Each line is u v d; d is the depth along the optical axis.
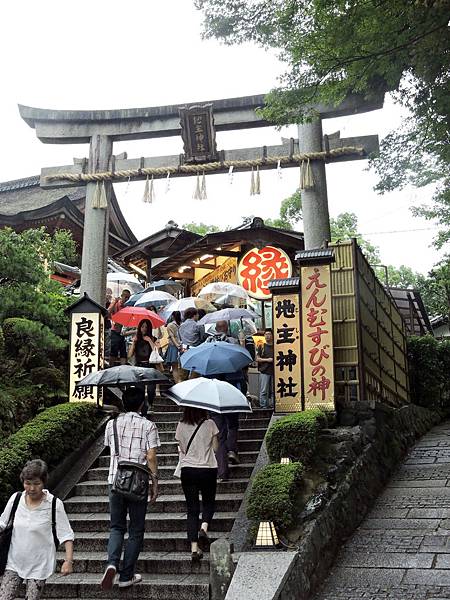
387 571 6.32
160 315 13.95
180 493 8.14
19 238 10.38
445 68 8.36
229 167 12.41
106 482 8.59
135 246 19.12
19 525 4.93
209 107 12.31
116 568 5.77
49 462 8.54
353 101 11.88
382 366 12.12
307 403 9.30
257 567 5.59
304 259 9.68
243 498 7.49
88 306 10.52
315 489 7.34
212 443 6.70
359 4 7.76
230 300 14.77
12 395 9.90
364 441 9.23
